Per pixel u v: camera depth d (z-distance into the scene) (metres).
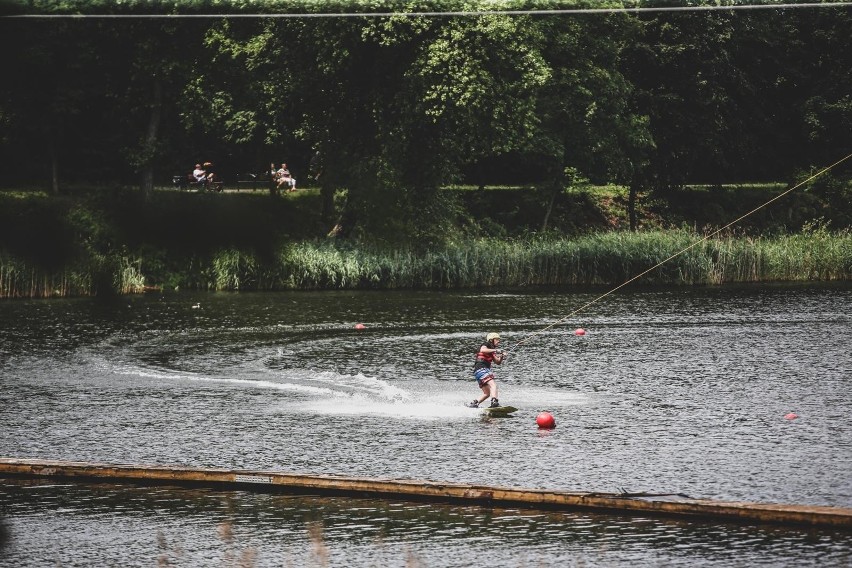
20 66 111.06
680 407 46.78
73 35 112.94
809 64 165.75
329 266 104.56
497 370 57.34
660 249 108.75
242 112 122.81
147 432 42.94
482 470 36.22
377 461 37.66
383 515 31.75
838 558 27.55
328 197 119.81
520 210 141.88
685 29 144.75
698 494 33.03
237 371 57.72
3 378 55.88
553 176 136.75
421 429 42.91
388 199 115.94
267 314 83.50
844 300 91.44
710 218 152.12
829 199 157.00
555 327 75.12
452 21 110.38
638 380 53.84
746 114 158.62
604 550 28.39
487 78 109.94
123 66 118.12
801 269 111.75
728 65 147.75
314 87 116.81
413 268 106.31
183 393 51.50
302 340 69.31
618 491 33.47
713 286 105.56
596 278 108.81
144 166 117.44
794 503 32.12
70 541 29.72
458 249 109.88
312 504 33.00
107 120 121.25
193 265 101.62
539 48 126.62
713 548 28.41
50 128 115.00
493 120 113.81
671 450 38.78
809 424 43.03
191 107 119.94
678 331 72.62
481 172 142.62
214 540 29.67
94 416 46.16
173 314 83.62
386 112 115.62
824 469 35.91
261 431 42.91
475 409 47.00
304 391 51.75
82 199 93.38
